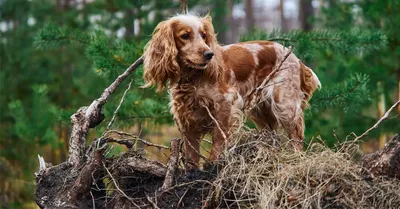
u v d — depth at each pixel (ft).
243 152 14.78
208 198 14.14
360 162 15.12
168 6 36.55
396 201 13.99
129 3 32.24
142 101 27.61
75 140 16.70
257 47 20.86
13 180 35.40
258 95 19.74
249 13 90.48
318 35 27.63
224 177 14.26
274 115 20.61
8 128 41.81
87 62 43.68
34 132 37.01
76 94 44.06
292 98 20.89
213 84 18.53
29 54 44.27
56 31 28.14
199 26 18.43
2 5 44.39
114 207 14.75
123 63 26.45
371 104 33.81
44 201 15.38
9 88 43.52
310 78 21.79
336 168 14.01
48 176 15.90
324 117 34.94
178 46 18.34
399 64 34.42
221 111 18.47
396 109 34.22
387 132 33.94
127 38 38.58
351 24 36.42
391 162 14.53
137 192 15.12
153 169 15.12
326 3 42.19
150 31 33.35
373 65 34.63
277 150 14.99
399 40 34.27
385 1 34.35
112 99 29.60
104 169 15.31
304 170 14.06
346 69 33.86
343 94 26.86
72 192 15.10
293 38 27.17
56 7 46.42
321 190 13.79
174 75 18.47
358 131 33.14
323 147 15.07
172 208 14.46
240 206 14.10
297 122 20.95
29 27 44.52
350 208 13.73
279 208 13.64
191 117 18.70
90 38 28.19
